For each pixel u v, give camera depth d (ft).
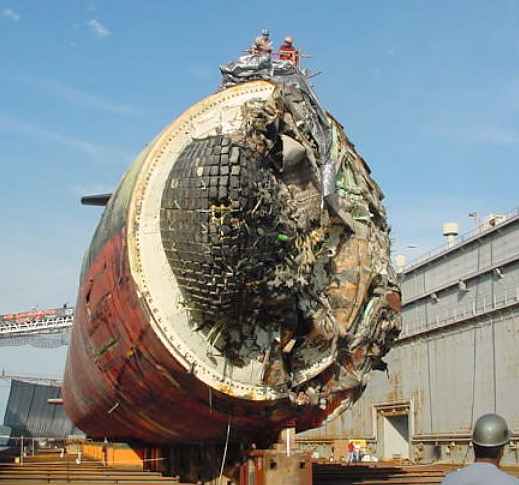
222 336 27.14
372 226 31.99
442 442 89.10
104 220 35.19
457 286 91.45
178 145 29.17
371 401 108.37
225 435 30.07
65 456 55.67
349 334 29.73
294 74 31.71
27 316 193.57
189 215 25.63
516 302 76.59
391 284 31.83
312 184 29.43
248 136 27.76
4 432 148.05
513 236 79.87
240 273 25.39
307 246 28.55
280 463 25.44
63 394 56.85
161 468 38.73
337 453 98.53
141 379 29.55
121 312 29.19
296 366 28.48
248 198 24.89
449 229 98.84
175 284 27.25
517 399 75.66
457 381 88.33
